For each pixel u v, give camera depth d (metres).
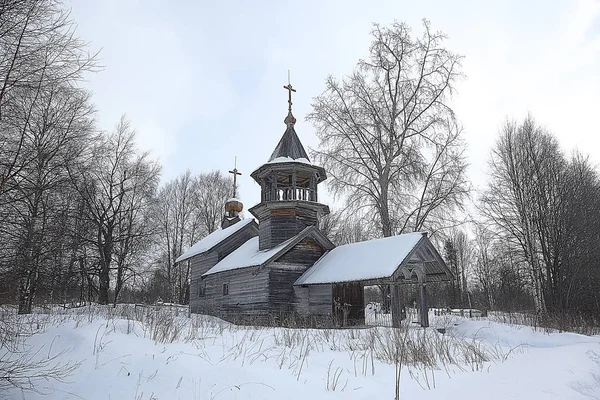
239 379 7.70
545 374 9.88
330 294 23.02
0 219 8.97
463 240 67.94
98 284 37.44
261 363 9.57
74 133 11.50
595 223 34.19
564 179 35.53
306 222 26.19
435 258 20.55
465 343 14.23
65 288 23.69
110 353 9.02
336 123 33.78
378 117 33.09
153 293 53.97
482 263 64.00
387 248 20.91
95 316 16.34
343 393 7.73
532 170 35.78
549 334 21.52
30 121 9.59
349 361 10.74
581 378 9.74
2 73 8.07
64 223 12.21
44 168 10.20
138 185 38.75
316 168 26.83
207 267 33.62
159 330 12.40
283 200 25.70
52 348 10.04
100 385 7.52
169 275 54.00
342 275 20.94
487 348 14.54
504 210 36.56
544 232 34.81
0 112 8.45
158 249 54.09
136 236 37.12
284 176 27.83
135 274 38.62
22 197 9.31
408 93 33.44
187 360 8.52
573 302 33.81
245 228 34.34
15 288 9.37
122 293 47.25
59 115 10.65
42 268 10.90
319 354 11.35
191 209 57.66
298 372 8.95
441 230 31.00
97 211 34.28
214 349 10.35
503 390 8.30
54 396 7.50
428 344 13.09
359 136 33.41
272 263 23.84
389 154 32.84
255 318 24.16
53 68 8.55
